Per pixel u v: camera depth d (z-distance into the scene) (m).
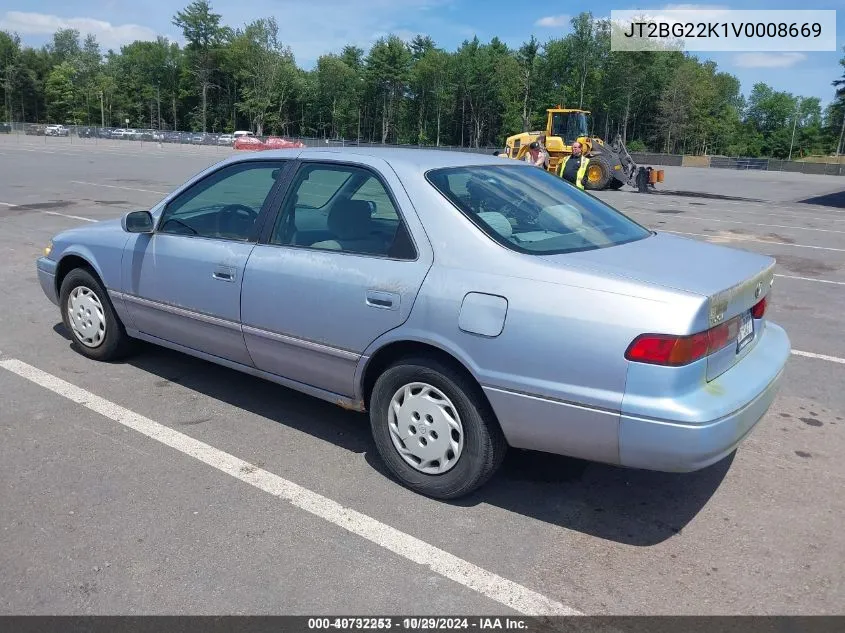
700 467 2.83
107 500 3.34
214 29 104.38
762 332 3.60
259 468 3.71
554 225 3.58
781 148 119.25
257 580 2.80
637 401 2.77
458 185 3.56
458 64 103.06
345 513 3.31
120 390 4.69
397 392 3.47
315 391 3.86
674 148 94.56
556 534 3.19
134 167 27.11
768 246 12.04
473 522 3.27
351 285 3.49
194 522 3.19
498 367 3.06
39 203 14.31
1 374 4.91
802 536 3.21
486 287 3.10
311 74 112.00
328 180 3.83
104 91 111.38
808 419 4.57
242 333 4.04
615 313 2.82
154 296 4.52
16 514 3.20
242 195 4.18
